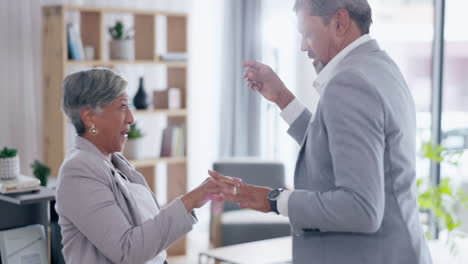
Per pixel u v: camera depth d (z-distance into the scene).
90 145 1.92
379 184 1.55
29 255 2.45
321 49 1.73
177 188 5.39
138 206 1.98
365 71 1.62
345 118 1.55
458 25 4.81
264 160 5.03
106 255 1.79
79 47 4.75
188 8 5.89
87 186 1.81
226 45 6.02
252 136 6.03
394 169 1.64
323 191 1.66
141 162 4.98
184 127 5.29
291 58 6.05
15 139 5.00
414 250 1.68
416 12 6.06
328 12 1.68
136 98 5.02
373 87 1.58
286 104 2.09
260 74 2.11
